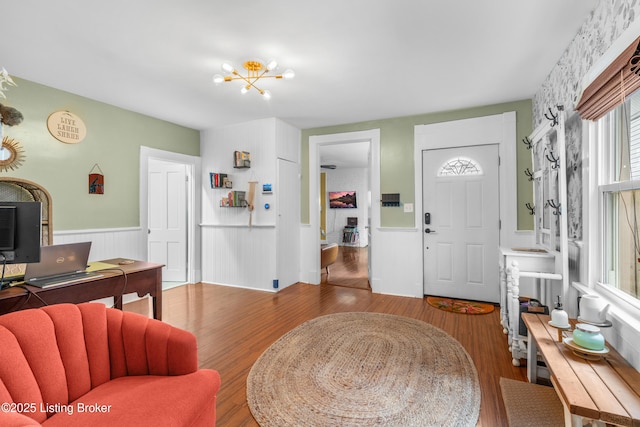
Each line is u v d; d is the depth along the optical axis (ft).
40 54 8.32
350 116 13.91
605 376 4.44
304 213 16.28
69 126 10.95
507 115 12.04
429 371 7.19
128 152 12.91
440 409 5.83
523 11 6.61
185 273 16.29
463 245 12.98
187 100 11.87
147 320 5.22
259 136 14.64
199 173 16.31
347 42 7.81
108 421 3.73
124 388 4.53
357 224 31.40
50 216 10.32
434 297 13.37
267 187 14.48
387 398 6.17
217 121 14.76
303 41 7.75
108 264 8.87
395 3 6.34
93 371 4.77
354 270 19.65
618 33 5.49
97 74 9.56
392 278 14.01
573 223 7.44
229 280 15.60
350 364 7.54
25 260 6.12
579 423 3.98
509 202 12.00
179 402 4.11
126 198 12.80
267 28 7.20
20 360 3.97
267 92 10.12
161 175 16.33
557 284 8.11
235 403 6.10
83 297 7.09
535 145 10.50
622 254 5.84
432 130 13.34
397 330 9.65
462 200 12.96
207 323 10.35
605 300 5.92
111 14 6.63
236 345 8.64
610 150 6.19
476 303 12.46
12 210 5.98
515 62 8.86
